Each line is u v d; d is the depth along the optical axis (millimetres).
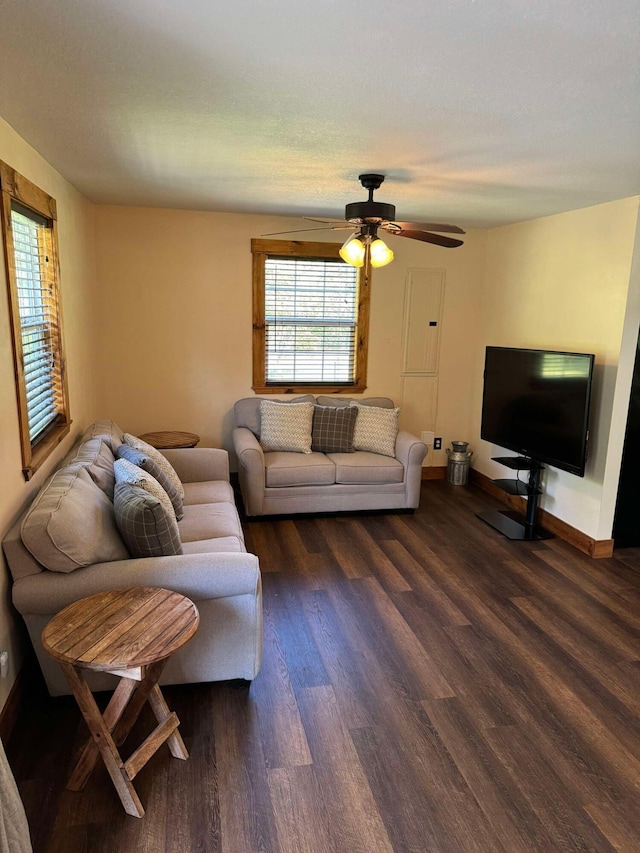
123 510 2418
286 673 2650
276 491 4469
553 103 2039
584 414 3723
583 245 4047
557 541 4281
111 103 2164
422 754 2186
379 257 3293
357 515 4719
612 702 2518
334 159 2908
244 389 5184
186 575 2285
